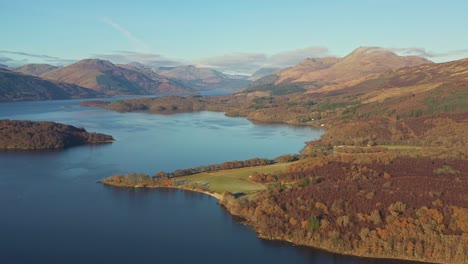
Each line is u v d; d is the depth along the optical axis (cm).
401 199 19350
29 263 17038
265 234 19225
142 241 18950
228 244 18550
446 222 17638
